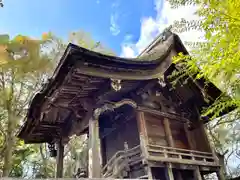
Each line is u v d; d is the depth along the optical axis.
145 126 7.30
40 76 14.80
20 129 8.27
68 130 8.48
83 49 4.78
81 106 6.77
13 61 13.61
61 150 9.04
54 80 5.29
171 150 7.88
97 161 5.44
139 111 7.47
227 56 3.02
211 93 9.07
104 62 5.31
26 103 14.52
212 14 3.07
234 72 3.28
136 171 7.03
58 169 8.55
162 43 8.67
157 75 6.83
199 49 3.40
